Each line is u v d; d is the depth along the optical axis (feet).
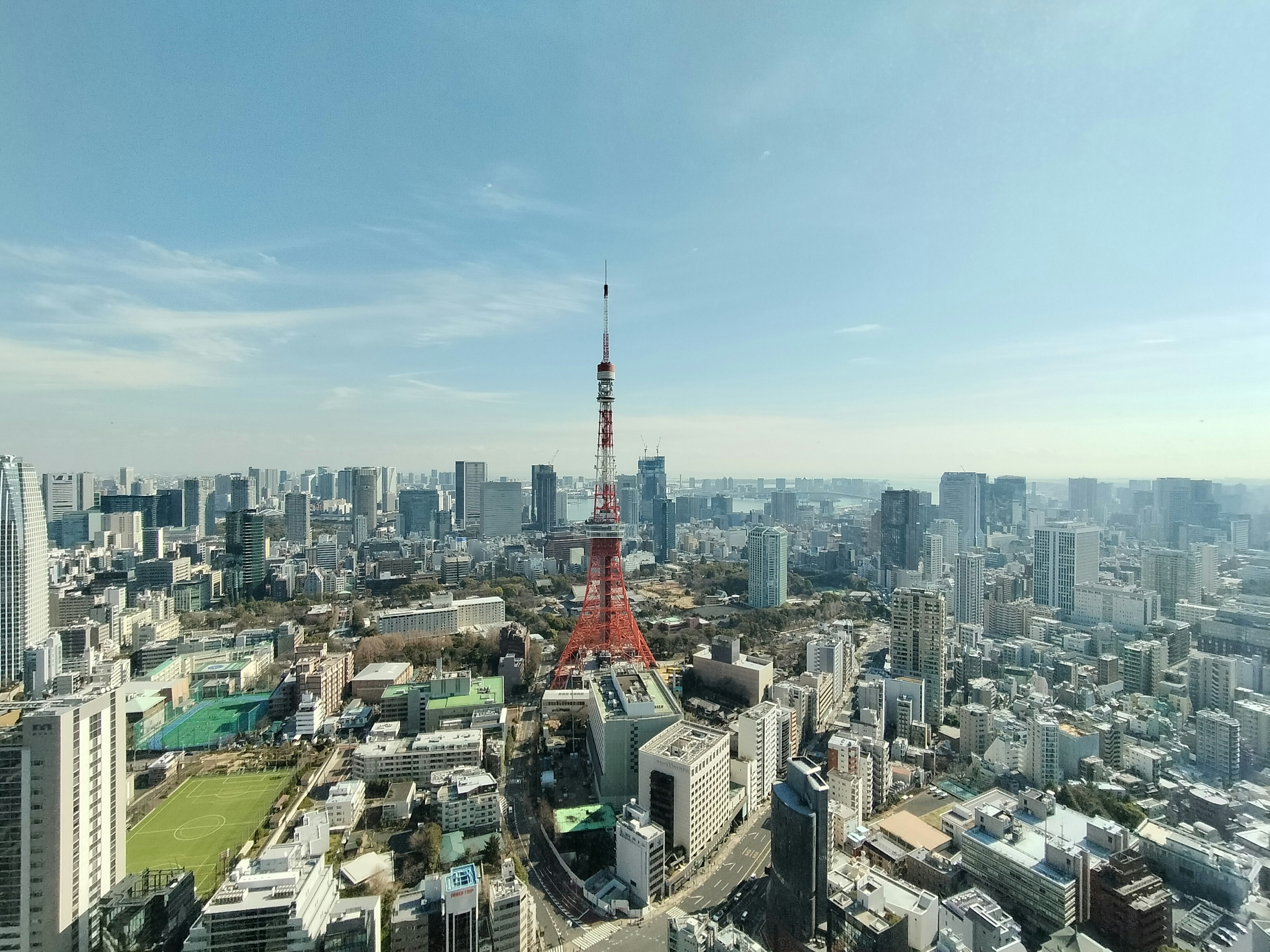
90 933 613.52
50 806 586.04
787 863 650.84
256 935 563.48
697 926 613.93
